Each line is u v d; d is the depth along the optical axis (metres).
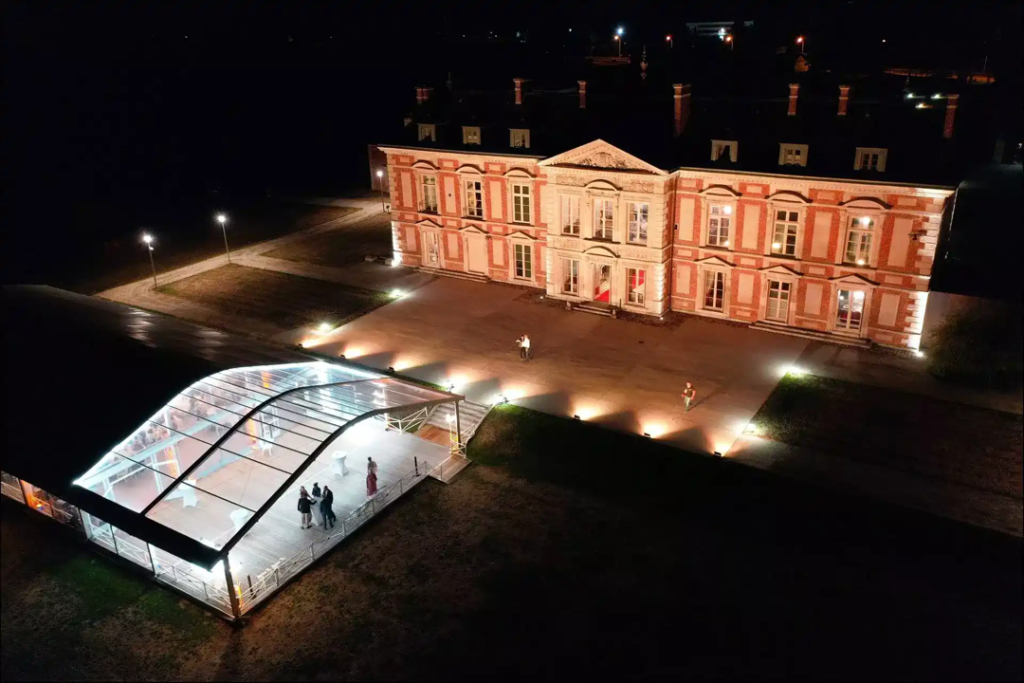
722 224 48.91
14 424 32.94
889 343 46.00
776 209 46.59
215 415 33.03
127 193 92.75
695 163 48.59
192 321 53.72
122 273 64.69
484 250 59.41
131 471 31.17
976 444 35.94
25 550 30.12
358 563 29.12
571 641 25.03
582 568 28.42
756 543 29.64
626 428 38.53
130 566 29.11
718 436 37.50
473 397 42.16
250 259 67.81
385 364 46.53
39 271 65.38
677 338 48.75
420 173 59.97
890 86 58.44
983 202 63.28
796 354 46.00
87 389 34.12
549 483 33.94
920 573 27.86
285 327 52.47
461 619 26.12
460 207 59.09
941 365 41.97
